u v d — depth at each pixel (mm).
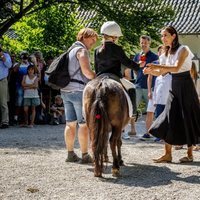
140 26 23797
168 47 9117
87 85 7805
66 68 8836
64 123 16703
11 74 15711
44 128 15258
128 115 7996
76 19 25312
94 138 7445
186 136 8930
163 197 6625
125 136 12578
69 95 8875
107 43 8148
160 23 24156
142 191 6926
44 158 9594
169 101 8992
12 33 27875
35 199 6523
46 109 16547
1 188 7113
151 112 12297
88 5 23156
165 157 9211
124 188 7094
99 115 7363
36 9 22625
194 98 9055
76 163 9023
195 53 31672
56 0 22781
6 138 12680
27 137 12945
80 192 6875
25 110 15391
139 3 23891
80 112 8867
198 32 31422
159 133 8969
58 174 8039
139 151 10516
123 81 8305
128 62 8195
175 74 9000
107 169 8438
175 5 34219
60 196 6668
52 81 8859
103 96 7449
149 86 12250
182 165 8914
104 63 8180
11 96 15773
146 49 12320
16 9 23078
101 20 23891
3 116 15109
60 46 24828
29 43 24422
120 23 23375
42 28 24609
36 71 15477
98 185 7277
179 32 31953
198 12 33188
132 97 8422
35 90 15383
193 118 9055
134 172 8242
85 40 8922
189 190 7020
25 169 8461
